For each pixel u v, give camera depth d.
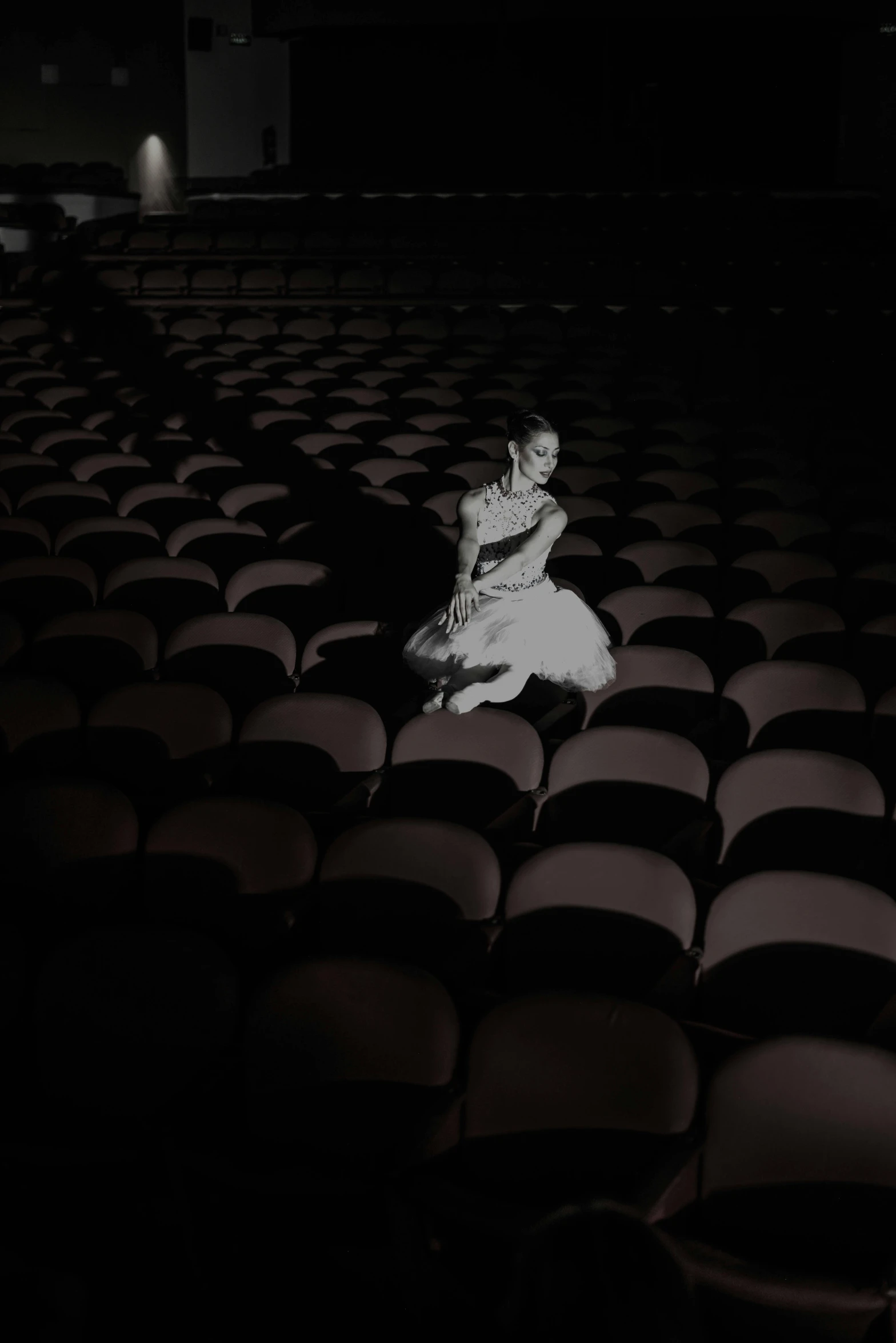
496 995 2.82
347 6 15.95
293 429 7.26
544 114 17.33
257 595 4.88
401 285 11.16
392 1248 2.29
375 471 6.40
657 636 4.65
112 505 6.09
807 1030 2.82
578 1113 2.35
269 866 3.10
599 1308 1.54
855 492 6.23
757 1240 2.27
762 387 8.69
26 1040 2.74
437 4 15.66
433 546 5.51
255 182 16.56
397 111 17.55
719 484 6.57
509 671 3.67
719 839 3.48
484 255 12.33
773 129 17.06
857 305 10.58
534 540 3.48
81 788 3.20
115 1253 2.42
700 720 4.10
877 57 16.11
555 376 8.68
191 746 3.80
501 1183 2.38
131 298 11.00
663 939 2.90
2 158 17.78
